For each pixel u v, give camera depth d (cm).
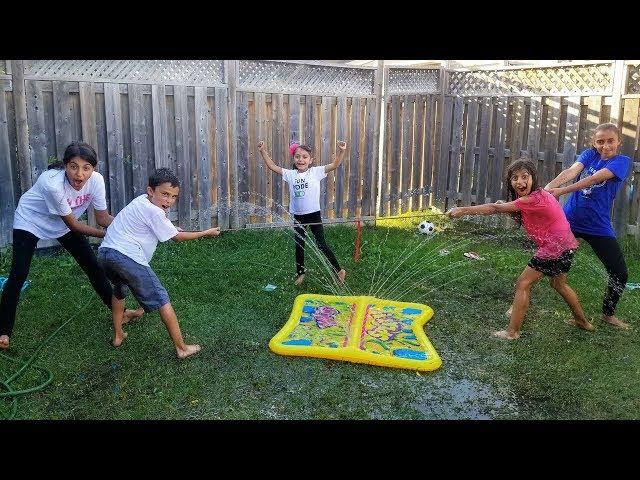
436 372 391
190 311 480
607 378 382
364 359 398
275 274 577
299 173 543
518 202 427
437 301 520
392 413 341
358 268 604
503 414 341
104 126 622
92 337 429
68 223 404
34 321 449
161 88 648
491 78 788
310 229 555
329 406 347
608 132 450
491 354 419
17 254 399
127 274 380
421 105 837
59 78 584
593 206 456
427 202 879
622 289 461
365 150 805
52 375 369
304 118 754
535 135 739
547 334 450
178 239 402
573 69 698
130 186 648
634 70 648
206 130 693
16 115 567
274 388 366
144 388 362
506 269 605
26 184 584
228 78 692
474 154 820
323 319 462
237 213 727
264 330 451
